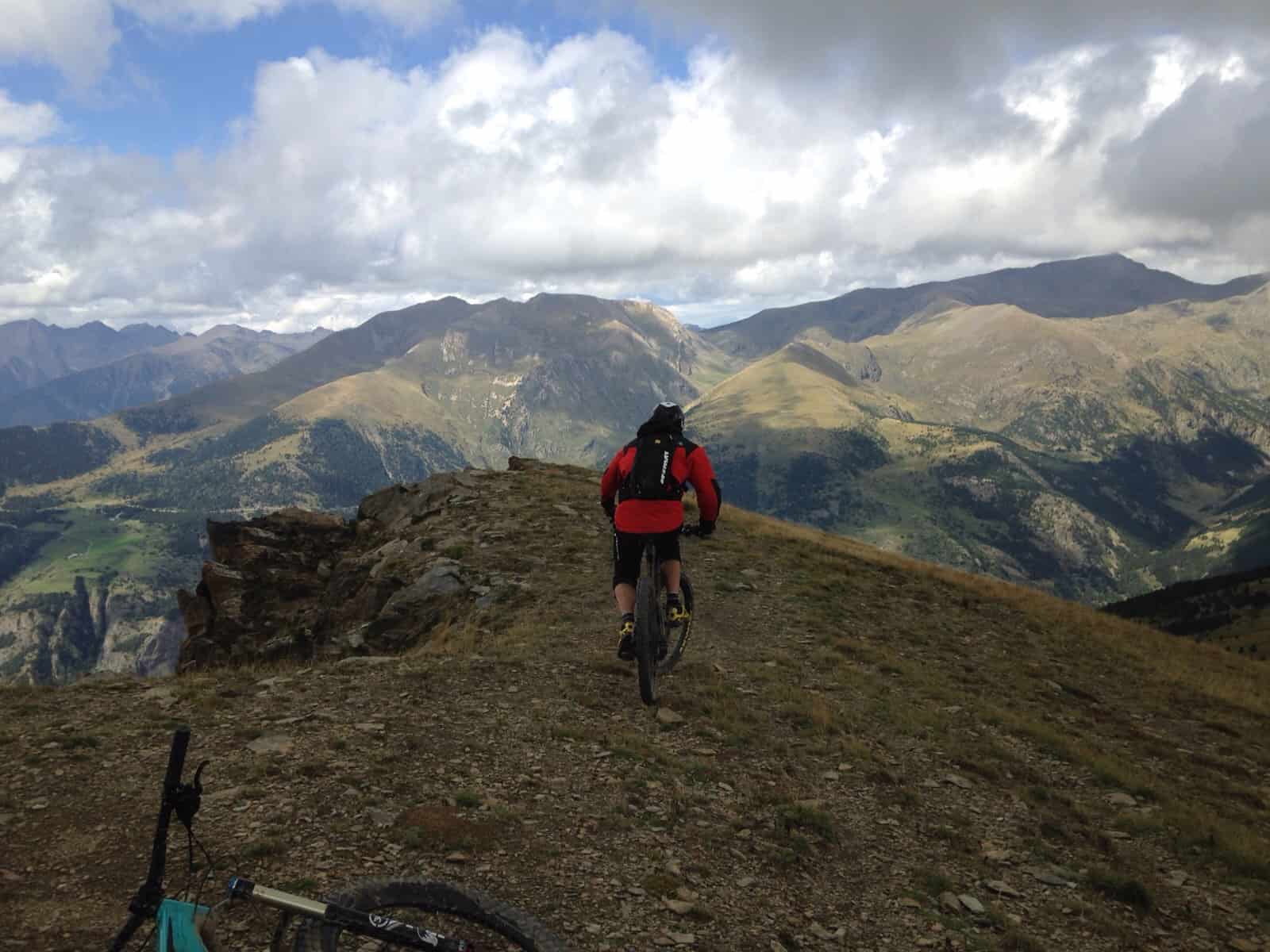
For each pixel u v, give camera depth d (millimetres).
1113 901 7379
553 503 24750
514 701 9789
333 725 8430
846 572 23250
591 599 16172
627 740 8797
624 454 9258
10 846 5621
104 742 7762
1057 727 13961
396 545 21188
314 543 24000
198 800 2676
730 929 5492
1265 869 8648
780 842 7086
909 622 19344
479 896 3395
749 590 19094
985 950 5855
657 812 7211
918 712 12234
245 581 21578
